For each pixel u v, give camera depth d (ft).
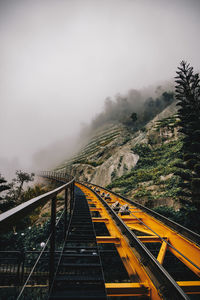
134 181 79.97
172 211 40.81
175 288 6.48
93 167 180.45
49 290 7.30
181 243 13.76
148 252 9.13
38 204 5.71
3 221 3.09
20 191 104.12
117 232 15.65
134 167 104.42
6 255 22.71
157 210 43.34
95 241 13.57
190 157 36.45
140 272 9.07
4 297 17.70
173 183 57.36
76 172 202.18
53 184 146.82
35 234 37.68
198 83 39.91
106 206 26.37
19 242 36.22
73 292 6.90
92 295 6.72
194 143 35.70
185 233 13.89
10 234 38.52
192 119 39.04
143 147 119.24
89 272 9.16
